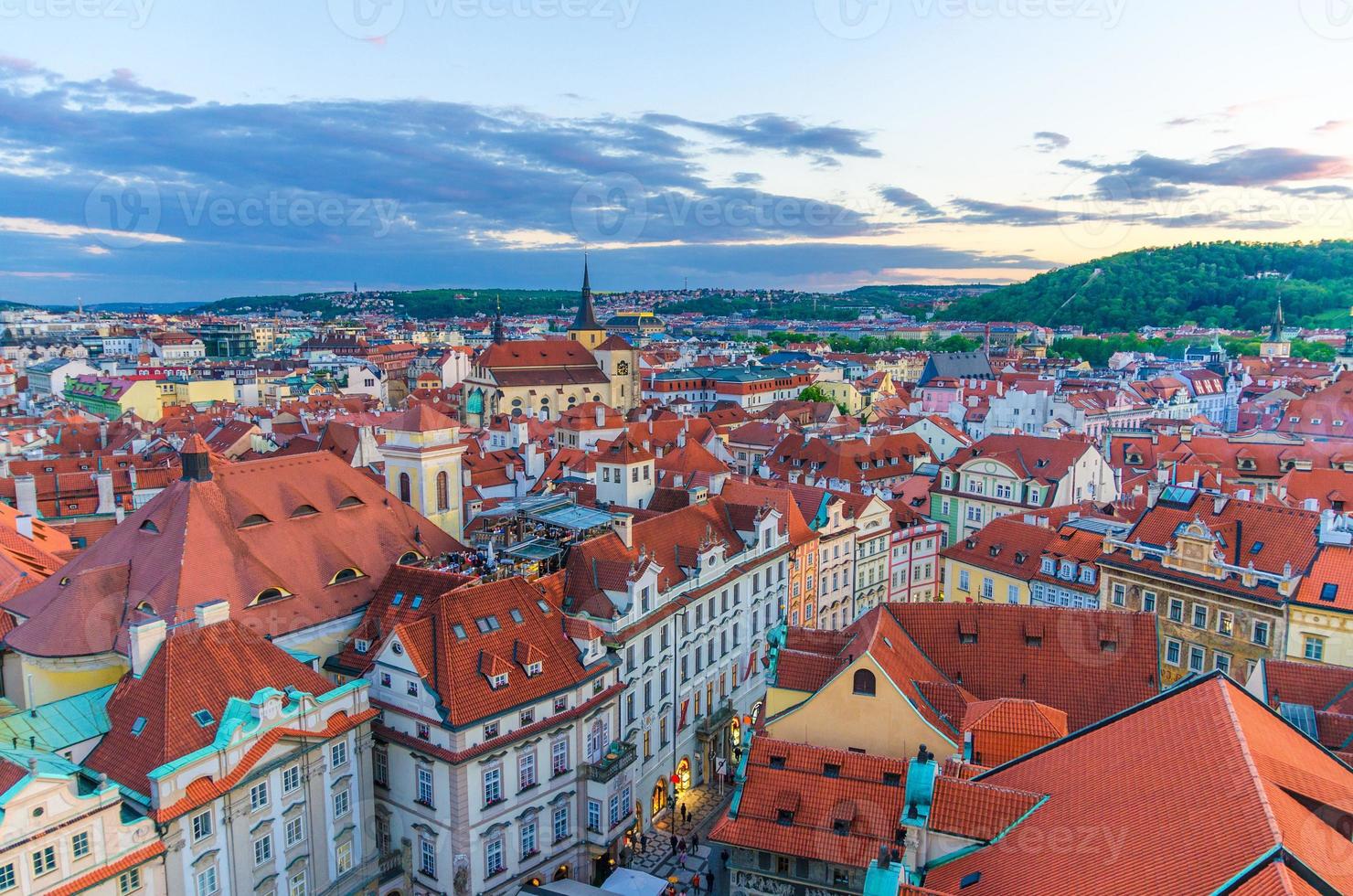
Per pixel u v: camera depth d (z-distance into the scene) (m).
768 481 124.31
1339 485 107.56
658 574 78.88
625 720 74.38
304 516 74.31
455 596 66.19
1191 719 35.44
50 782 44.56
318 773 58.19
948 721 55.94
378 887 63.12
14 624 65.75
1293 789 30.20
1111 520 102.75
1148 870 29.38
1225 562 80.19
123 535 69.38
